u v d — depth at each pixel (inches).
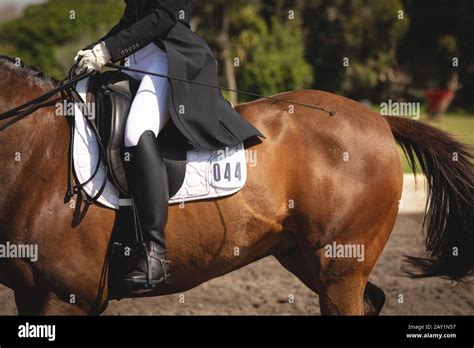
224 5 2020.2
